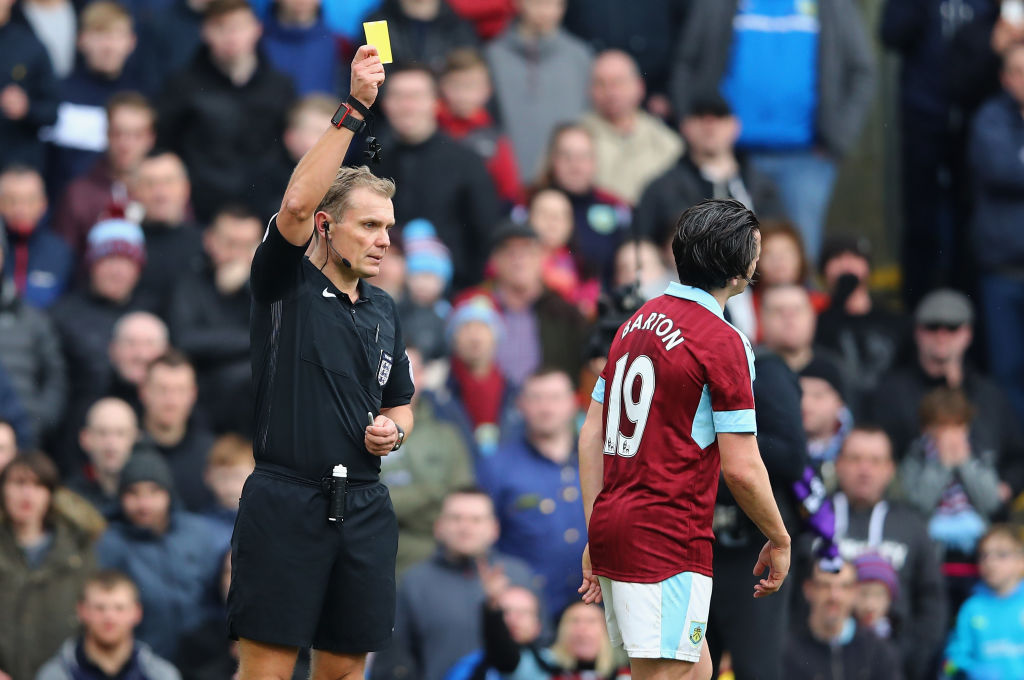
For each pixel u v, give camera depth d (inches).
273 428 688.4
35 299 1438.2
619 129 1598.2
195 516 1182.9
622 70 1590.8
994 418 1425.9
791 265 1373.0
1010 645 1209.4
